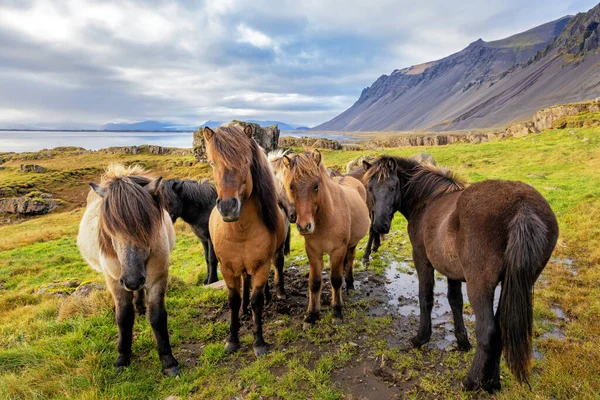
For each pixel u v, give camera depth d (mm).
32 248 15672
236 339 4285
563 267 5875
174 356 4188
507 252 2496
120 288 3787
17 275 10828
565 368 3266
